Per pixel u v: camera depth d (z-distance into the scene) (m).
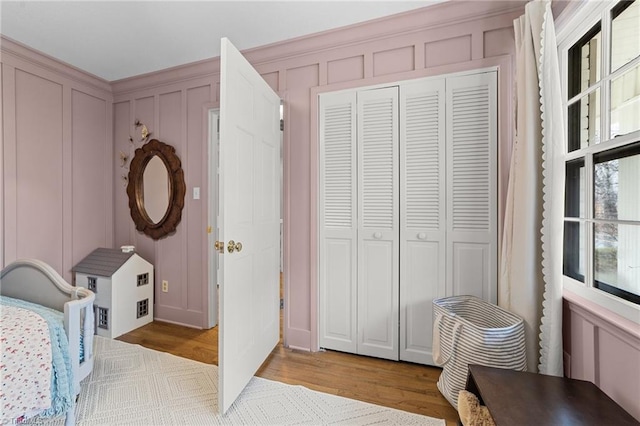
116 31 2.14
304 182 2.29
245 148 1.80
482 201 1.90
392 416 1.56
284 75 2.33
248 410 1.61
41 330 1.41
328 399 1.70
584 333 1.36
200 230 2.70
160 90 2.83
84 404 1.65
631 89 1.24
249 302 1.85
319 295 2.27
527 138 1.56
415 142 2.03
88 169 2.85
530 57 1.56
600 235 1.39
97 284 2.55
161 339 2.47
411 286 2.06
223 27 2.10
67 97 2.67
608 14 1.35
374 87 2.11
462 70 1.92
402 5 1.90
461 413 1.19
